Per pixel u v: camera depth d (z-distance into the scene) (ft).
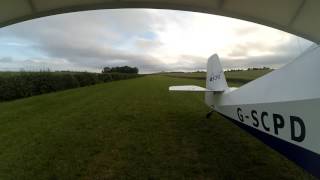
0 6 10.23
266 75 8.79
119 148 14.23
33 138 16.10
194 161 12.32
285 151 7.51
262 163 11.99
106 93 47.03
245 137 16.15
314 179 10.30
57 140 15.67
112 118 22.35
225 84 15.65
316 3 11.32
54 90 52.34
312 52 6.53
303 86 6.63
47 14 11.66
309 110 6.30
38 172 11.14
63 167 11.65
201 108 28.27
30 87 43.11
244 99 10.46
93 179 10.55
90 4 11.62
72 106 29.58
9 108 28.53
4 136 16.62
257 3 11.85
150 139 15.90
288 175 10.70
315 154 6.19
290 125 7.10
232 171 11.15
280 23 13.25
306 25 12.90
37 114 24.41
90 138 16.11
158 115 23.80
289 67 7.37
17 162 12.20
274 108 7.86
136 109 27.35
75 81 64.28
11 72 46.11
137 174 10.95
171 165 11.86
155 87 64.85
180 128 18.65
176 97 39.58
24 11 10.94
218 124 19.89
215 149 13.98
